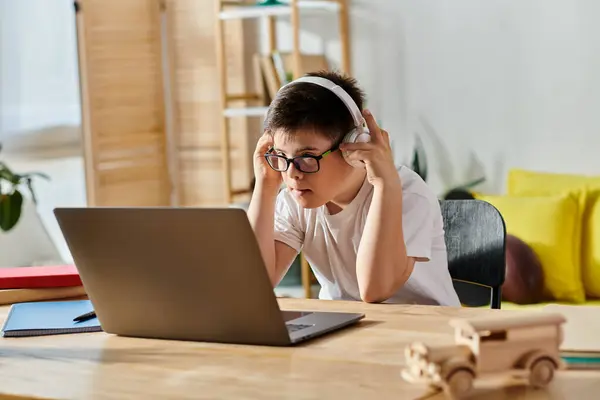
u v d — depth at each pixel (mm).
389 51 5012
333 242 2230
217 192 5656
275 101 1972
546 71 4586
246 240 1448
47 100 5570
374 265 1951
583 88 4500
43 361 1454
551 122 4594
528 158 4668
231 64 5547
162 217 1504
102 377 1338
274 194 2203
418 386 1229
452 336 1525
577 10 4480
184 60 5652
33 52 5512
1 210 4492
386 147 1964
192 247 1497
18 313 1848
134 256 1560
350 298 2252
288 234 2275
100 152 5258
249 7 5051
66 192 5680
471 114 4801
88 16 5137
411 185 2178
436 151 4918
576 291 3885
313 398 1183
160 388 1263
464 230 2355
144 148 5574
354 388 1226
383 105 5062
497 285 2293
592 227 3980
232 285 1490
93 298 1643
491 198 4168
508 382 1251
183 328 1568
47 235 4828
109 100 5301
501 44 4691
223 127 5289
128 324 1620
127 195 5473
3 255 4621
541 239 3924
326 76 2076
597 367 1313
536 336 1218
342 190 2051
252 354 1446
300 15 5301
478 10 4738
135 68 5469
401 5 4957
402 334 1554
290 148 1936
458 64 4816
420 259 2090
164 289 1556
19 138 5512
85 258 1614
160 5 5668
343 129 1946
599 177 4168
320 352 1441
